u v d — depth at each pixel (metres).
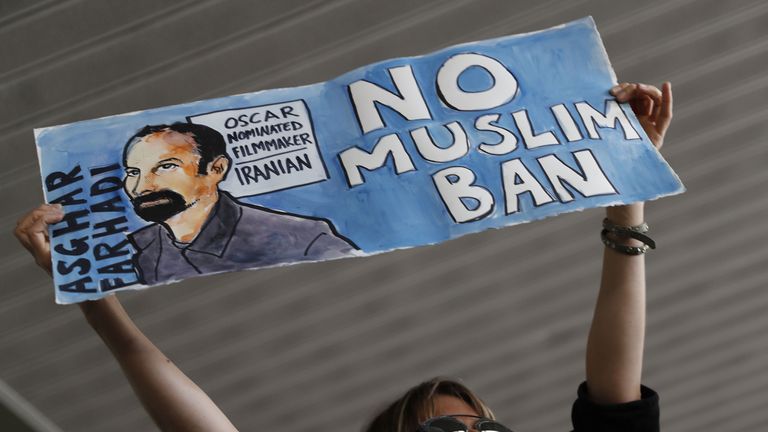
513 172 1.56
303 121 1.61
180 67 2.87
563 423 4.41
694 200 3.72
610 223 1.61
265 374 3.87
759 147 3.56
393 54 2.98
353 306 3.71
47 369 3.59
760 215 3.81
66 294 1.43
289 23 2.85
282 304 3.63
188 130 1.58
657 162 1.59
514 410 4.32
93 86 2.85
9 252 3.17
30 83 2.80
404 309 3.79
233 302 3.57
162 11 2.75
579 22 1.72
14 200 3.04
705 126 3.47
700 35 3.18
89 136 1.56
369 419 1.48
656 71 3.27
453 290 3.77
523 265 3.75
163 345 3.65
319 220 1.52
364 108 1.62
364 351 3.89
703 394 4.53
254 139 1.59
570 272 3.82
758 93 3.38
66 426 3.82
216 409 1.42
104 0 2.70
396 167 1.57
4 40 2.71
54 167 1.54
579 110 1.64
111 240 1.48
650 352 4.32
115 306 1.46
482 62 1.67
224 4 2.77
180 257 1.48
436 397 1.39
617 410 1.51
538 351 4.09
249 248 1.50
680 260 3.96
